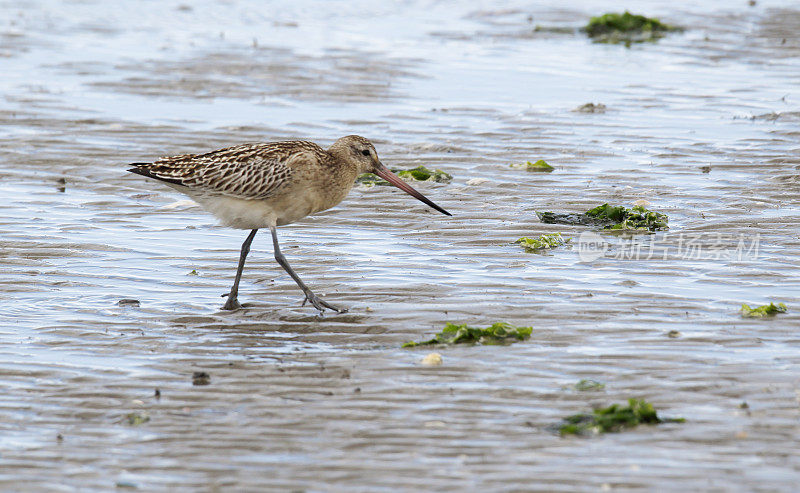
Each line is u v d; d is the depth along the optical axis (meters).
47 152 19.50
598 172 18.45
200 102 23.20
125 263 14.29
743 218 15.88
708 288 13.07
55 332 11.87
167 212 16.66
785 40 29.52
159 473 8.63
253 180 12.83
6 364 10.94
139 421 9.59
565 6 35.12
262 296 13.16
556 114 22.36
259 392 10.25
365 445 9.06
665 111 22.59
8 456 8.95
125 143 20.11
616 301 12.63
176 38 29.91
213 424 9.53
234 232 15.77
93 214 16.42
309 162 13.07
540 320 12.09
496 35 30.86
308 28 31.70
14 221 15.91
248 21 32.81
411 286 13.30
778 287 13.06
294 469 8.65
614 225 15.63
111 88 24.33
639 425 9.36
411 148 19.97
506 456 8.80
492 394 10.10
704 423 9.38
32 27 30.97
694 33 30.81
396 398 10.04
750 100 23.33
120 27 31.47
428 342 11.48
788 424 9.32
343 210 16.61
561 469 8.55
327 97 23.66
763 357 10.88
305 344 11.59
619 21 31.22
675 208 16.48
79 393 10.25
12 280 13.51
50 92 23.84
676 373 10.52
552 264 14.07
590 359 10.91
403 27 32.03
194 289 13.41
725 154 19.36
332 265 14.20
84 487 8.41
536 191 17.44
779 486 8.22
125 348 11.45
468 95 24.02
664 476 8.41
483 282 13.39
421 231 15.60
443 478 8.44
